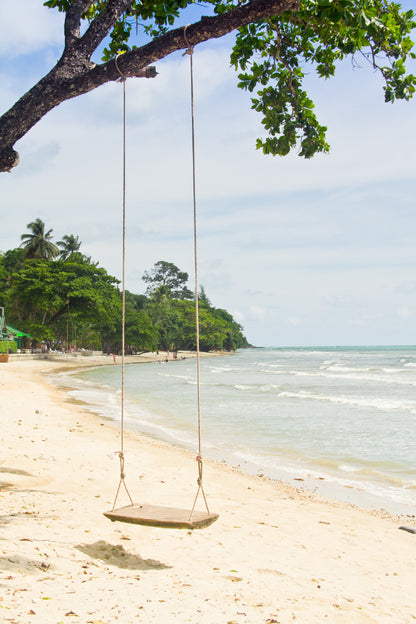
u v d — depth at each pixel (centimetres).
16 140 453
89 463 1077
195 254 523
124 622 356
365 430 1794
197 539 624
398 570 577
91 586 419
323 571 550
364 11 451
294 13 562
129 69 453
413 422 1981
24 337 7281
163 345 13338
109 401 2659
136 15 563
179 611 388
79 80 453
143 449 1368
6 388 2884
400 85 555
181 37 445
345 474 1186
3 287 7394
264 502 902
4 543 501
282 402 2673
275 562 562
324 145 685
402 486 1083
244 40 633
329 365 7950
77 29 474
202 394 3092
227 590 454
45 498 748
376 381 4397
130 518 486
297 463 1295
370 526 791
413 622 423
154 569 499
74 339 8675
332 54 618
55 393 2953
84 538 564
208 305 16512
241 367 7488
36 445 1212
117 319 9556
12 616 339
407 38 539
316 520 798
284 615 408
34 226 7700
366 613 433
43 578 422
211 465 1233
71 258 8312
